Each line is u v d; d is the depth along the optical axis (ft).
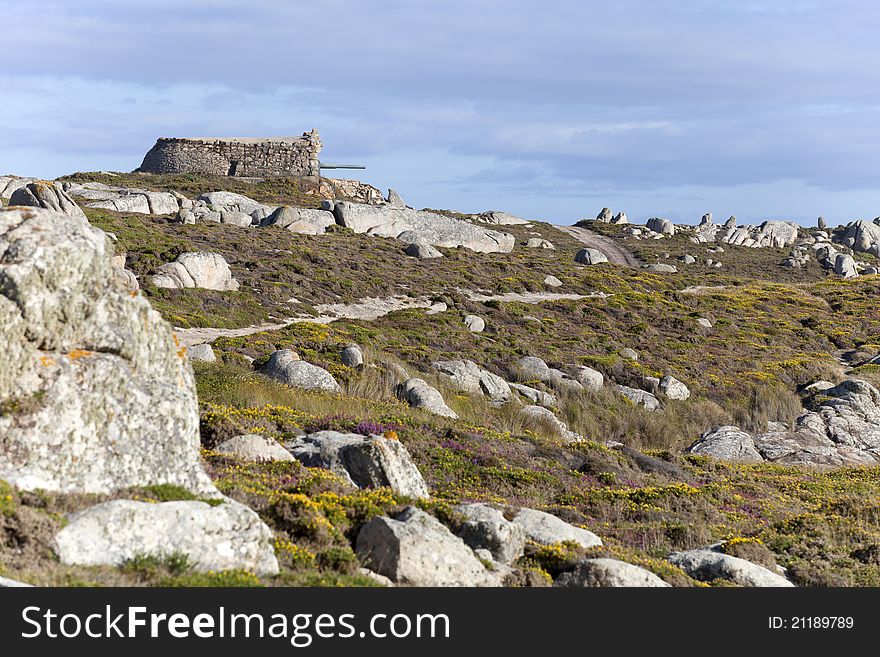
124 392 46.21
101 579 37.70
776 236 499.92
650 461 110.01
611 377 175.22
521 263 297.53
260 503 52.65
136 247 209.87
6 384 42.52
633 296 254.06
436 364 153.58
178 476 47.83
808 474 119.55
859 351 223.51
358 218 317.42
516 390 152.76
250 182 425.28
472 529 55.01
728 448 138.41
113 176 409.28
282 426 86.99
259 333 161.17
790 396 171.63
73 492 43.29
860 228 516.32
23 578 36.06
